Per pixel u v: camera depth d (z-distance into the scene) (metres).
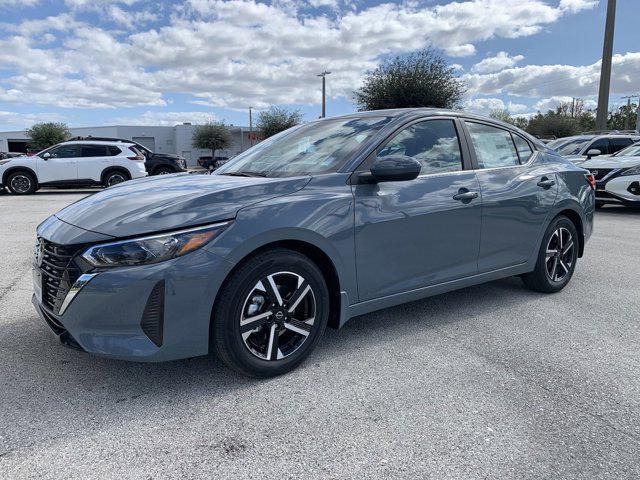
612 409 2.50
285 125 51.72
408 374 2.88
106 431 2.29
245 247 2.54
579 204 4.47
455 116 3.72
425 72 27.45
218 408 2.50
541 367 2.97
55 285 2.56
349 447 2.18
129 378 2.81
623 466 2.05
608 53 21.17
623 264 5.63
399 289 3.24
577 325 3.67
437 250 3.39
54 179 15.80
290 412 2.47
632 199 9.66
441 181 3.41
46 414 2.43
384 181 2.93
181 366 2.97
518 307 4.08
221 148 66.31
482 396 2.62
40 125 57.62
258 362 2.71
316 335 2.92
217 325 2.57
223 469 2.03
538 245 4.17
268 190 2.75
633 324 3.69
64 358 3.06
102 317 2.39
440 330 3.57
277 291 2.71
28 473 1.99
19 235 7.49
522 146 4.21
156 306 2.41
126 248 2.38
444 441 2.22
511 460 2.09
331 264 2.90
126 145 16.47
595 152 10.63
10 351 3.15
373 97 28.02
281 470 2.03
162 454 2.13
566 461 2.08
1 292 4.46
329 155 3.20
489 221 3.69
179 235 2.44
